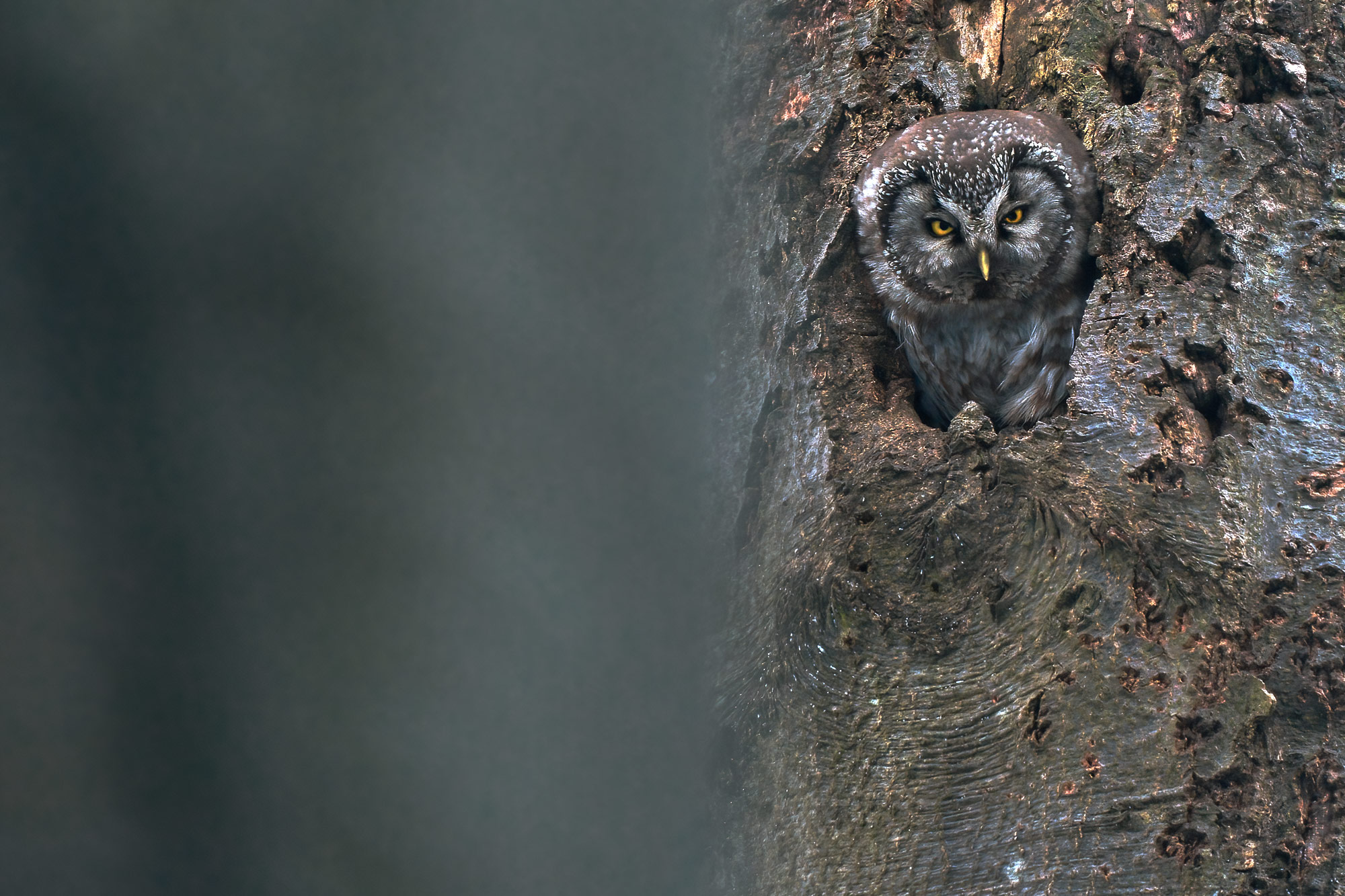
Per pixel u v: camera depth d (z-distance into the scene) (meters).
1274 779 4.57
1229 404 5.34
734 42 6.74
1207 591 4.86
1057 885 4.51
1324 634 4.75
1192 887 4.45
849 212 6.60
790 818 4.87
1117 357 5.66
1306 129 5.80
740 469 5.89
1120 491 5.15
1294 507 5.03
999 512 5.21
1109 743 4.68
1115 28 6.88
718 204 6.41
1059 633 4.92
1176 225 5.80
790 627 5.20
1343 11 5.99
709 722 5.03
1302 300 5.51
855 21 6.96
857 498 5.44
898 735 4.90
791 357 6.17
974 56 7.34
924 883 4.64
